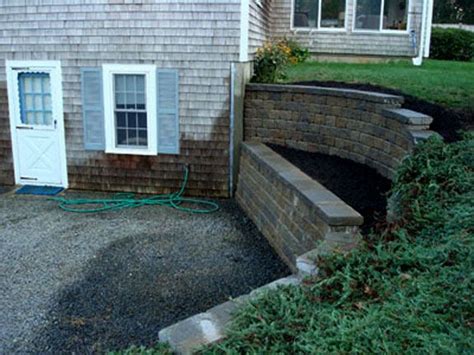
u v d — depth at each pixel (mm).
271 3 11039
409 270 2824
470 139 4531
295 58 10586
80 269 4758
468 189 3621
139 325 3732
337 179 5371
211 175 7176
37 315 3902
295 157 6363
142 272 4684
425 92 6859
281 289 2902
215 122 6980
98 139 7324
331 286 2820
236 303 2854
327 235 3756
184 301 4109
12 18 7125
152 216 6426
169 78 6914
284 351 2334
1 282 4488
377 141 5637
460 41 14336
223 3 6594
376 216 4227
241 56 6730
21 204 6934
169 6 6695
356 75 8406
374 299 2602
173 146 7152
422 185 3814
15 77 7352
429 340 2094
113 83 7098
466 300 2330
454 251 2830
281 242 5008
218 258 5027
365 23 11289
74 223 6141
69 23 6965
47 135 7492
